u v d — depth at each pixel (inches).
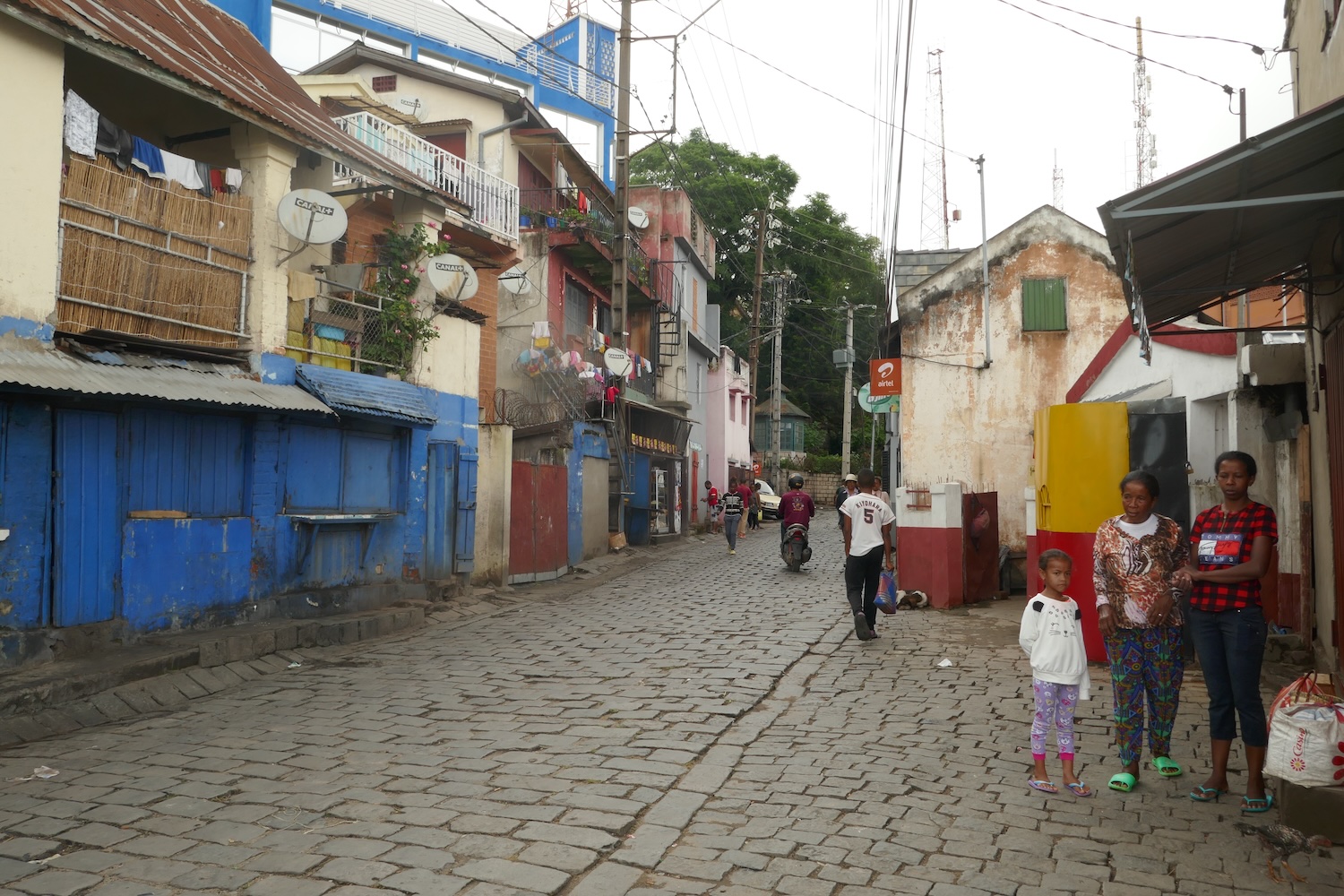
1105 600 215.0
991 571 538.3
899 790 210.4
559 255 928.9
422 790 210.5
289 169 436.5
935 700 295.3
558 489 701.9
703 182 1718.8
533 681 331.9
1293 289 336.2
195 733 265.7
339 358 481.1
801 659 362.6
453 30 1322.6
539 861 170.7
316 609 441.1
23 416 311.3
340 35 1170.0
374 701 304.3
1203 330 323.3
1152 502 215.6
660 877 165.6
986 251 625.6
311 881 162.6
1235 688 198.8
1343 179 217.8
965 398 640.4
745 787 214.2
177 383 351.3
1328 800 178.1
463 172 721.0
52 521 320.2
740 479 1562.5
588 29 1539.1
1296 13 347.3
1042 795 206.8
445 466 540.7
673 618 479.2
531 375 830.5
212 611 386.6
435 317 548.4
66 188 333.4
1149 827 187.5
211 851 175.8
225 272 404.5
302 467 440.8
